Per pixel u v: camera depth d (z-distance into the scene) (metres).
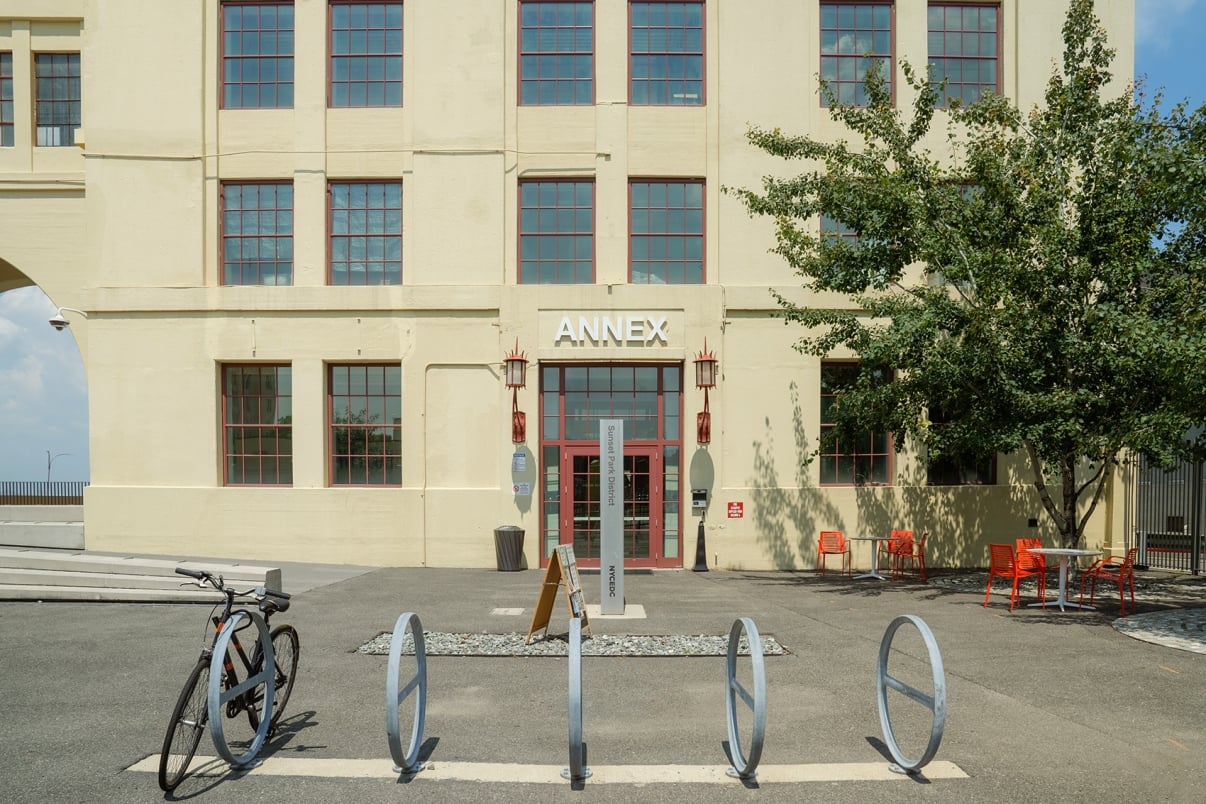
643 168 15.75
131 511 15.38
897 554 13.98
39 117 17.42
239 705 5.48
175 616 10.32
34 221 17.22
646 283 15.72
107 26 15.76
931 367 11.33
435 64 15.76
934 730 4.93
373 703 6.68
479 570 14.91
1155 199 11.08
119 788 4.96
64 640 8.95
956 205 11.99
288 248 15.87
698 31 16.00
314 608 10.83
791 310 13.23
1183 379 9.16
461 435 15.45
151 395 15.50
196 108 15.77
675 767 5.31
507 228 15.66
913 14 15.84
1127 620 10.09
